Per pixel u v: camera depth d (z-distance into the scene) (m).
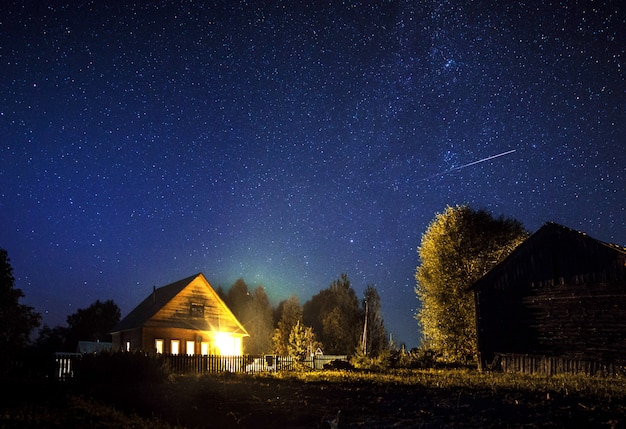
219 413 14.26
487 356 28.66
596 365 24.20
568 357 25.48
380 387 18.66
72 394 16.86
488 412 13.23
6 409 13.95
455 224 42.03
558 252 26.86
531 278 27.67
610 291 24.61
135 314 48.59
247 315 84.44
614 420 11.58
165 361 24.16
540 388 16.95
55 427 12.31
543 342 26.61
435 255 41.47
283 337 68.50
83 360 21.52
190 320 43.69
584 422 11.56
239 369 33.06
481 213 42.47
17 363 25.61
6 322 25.83
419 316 41.31
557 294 26.52
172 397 16.59
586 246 25.81
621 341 23.78
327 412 13.99
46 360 24.84
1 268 26.44
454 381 20.11
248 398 16.28
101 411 14.23
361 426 12.39
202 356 30.81
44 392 17.34
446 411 13.69
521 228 43.06
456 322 39.28
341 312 67.00
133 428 12.56
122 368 20.83
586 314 25.25
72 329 78.88
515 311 27.98
